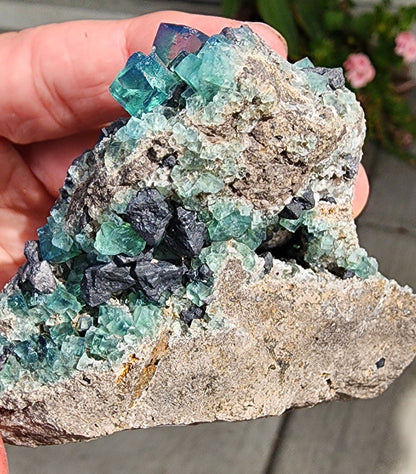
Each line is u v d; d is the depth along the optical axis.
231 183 0.10
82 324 0.10
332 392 0.12
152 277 0.10
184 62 0.09
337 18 0.29
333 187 0.11
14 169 0.16
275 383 0.11
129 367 0.10
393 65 0.30
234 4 0.28
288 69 0.10
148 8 0.31
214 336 0.10
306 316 0.11
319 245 0.11
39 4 0.30
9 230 0.17
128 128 0.09
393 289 0.12
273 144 0.09
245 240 0.10
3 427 0.11
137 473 0.23
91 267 0.10
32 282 0.10
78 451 0.23
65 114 0.15
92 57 0.14
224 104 0.09
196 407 0.11
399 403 0.24
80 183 0.10
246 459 0.23
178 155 0.09
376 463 0.23
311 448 0.23
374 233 0.27
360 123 0.10
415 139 0.30
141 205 0.09
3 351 0.11
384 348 0.13
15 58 0.14
